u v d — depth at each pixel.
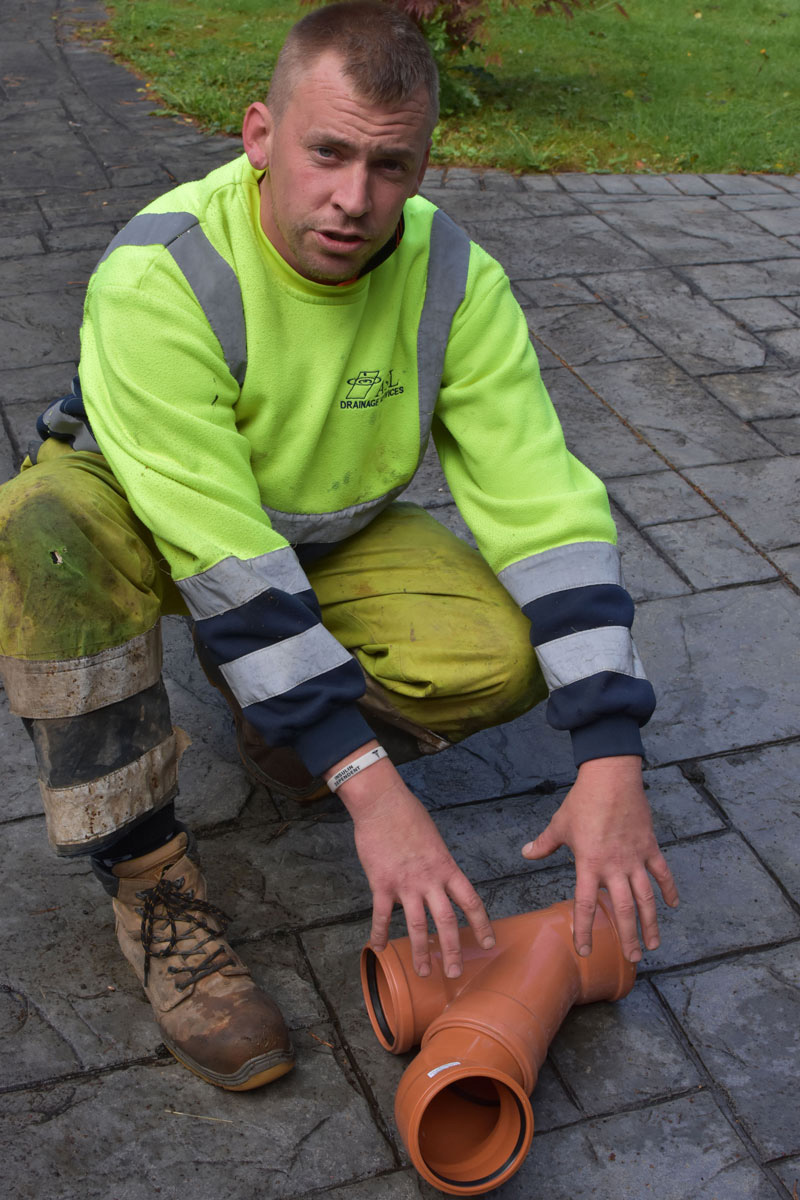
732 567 3.07
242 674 1.58
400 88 1.45
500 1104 1.64
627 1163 1.66
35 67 7.55
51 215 5.19
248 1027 1.69
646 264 4.96
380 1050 1.81
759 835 2.26
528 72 7.86
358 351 1.76
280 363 1.69
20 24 8.56
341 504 1.88
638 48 8.73
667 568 3.06
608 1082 1.78
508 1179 1.60
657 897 2.11
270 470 1.79
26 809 2.25
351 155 1.49
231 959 1.79
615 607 1.74
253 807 2.28
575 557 1.77
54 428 1.89
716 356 4.21
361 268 1.66
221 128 6.52
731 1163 1.67
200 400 1.62
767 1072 1.80
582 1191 1.62
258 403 1.71
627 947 1.66
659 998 1.92
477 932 1.55
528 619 1.87
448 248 1.82
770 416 3.84
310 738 1.57
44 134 6.29
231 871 2.12
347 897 2.08
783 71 8.40
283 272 1.66
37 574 1.58
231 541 1.59
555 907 1.85
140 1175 1.61
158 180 5.68
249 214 1.66
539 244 5.11
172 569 1.62
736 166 6.45
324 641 1.59
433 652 1.87
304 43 1.49
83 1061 1.77
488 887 2.12
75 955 1.95
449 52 7.14
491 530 1.83
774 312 4.58
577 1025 1.86
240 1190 1.60
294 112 1.50
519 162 6.14
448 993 1.70
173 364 1.60
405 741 2.04
